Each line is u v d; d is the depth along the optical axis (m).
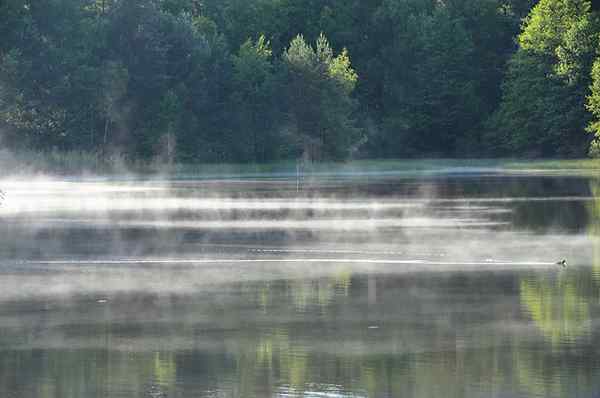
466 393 26.48
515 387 26.94
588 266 48.12
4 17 164.00
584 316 35.69
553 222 69.81
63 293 40.97
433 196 97.25
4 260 51.22
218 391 26.81
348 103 193.25
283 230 65.69
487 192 102.69
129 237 61.84
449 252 54.03
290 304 38.47
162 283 43.56
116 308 37.72
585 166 174.38
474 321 35.03
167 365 29.38
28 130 169.75
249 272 46.91
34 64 168.38
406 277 45.09
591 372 28.27
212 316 36.19
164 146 175.62
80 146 170.00
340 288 42.06
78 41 173.38
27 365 29.47
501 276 45.06
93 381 27.72
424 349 31.06
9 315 36.41
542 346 31.25
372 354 30.45
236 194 101.31
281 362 29.64
